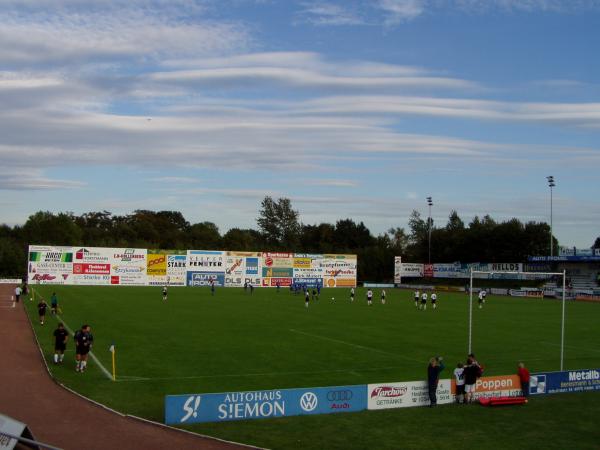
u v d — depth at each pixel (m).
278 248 187.88
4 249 128.88
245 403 22.70
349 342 41.72
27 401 24.14
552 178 109.56
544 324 56.41
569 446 20.52
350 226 193.00
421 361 34.78
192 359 34.00
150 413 22.94
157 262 108.94
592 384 29.16
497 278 116.62
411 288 126.50
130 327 47.59
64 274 103.62
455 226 180.12
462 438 21.12
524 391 27.00
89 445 19.19
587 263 107.94
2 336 41.22
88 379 28.33
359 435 21.16
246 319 55.28
